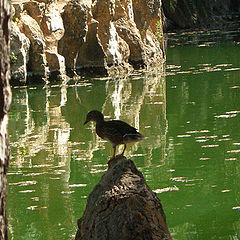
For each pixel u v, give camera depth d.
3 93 3.34
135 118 16.44
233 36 46.81
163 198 9.63
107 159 12.19
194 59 32.34
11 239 7.87
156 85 23.06
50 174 11.12
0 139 3.32
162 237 4.81
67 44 25.34
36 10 24.25
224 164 11.44
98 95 20.91
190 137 13.96
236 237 7.79
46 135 14.60
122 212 4.90
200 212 8.82
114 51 27.59
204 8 58.91
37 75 23.77
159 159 12.10
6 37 3.34
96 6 27.09
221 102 18.31
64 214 8.88
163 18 53.84
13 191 10.12
